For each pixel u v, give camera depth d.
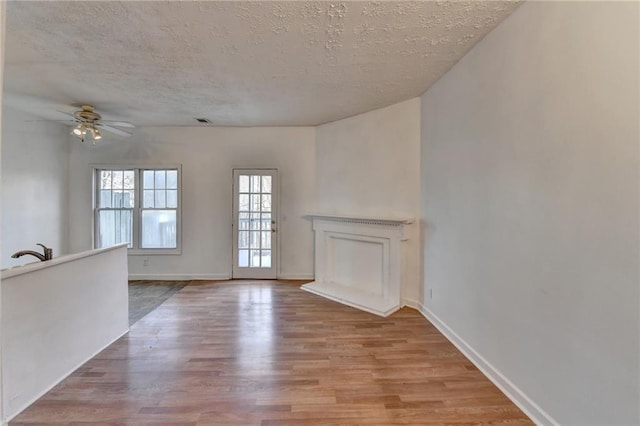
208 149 5.17
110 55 2.57
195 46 2.43
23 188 4.24
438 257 3.16
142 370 2.42
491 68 2.24
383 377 2.32
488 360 2.32
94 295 2.66
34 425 1.84
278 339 2.96
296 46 2.43
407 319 3.42
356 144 4.40
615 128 1.37
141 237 5.24
